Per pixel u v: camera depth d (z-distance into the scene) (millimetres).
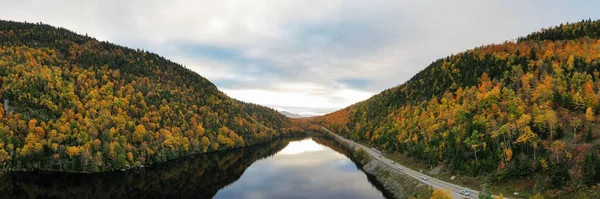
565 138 83875
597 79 113500
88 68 199750
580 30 198500
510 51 190250
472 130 105000
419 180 92438
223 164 155875
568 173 70000
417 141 131625
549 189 69812
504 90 119625
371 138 191375
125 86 190250
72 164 122250
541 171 75750
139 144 150875
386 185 104000
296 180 119812
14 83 141875
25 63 169500
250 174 131375
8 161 116812
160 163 150875
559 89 109375
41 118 132750
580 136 82812
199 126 194875
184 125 187000
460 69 190750
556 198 66750
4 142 120562
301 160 169125
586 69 125062
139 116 168625
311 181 117812
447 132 114938
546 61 150375
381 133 177875
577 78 115875
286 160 169625
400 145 143000
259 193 100812
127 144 142000
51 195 94500
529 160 79188
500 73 157375
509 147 86062
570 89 111438
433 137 121312
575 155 76062
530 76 129000
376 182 114875
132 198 93812
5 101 132000
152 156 150500
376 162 134875
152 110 181000
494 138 94500
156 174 127750
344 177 125062
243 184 113312
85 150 124688
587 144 78000
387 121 189875
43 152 122625
